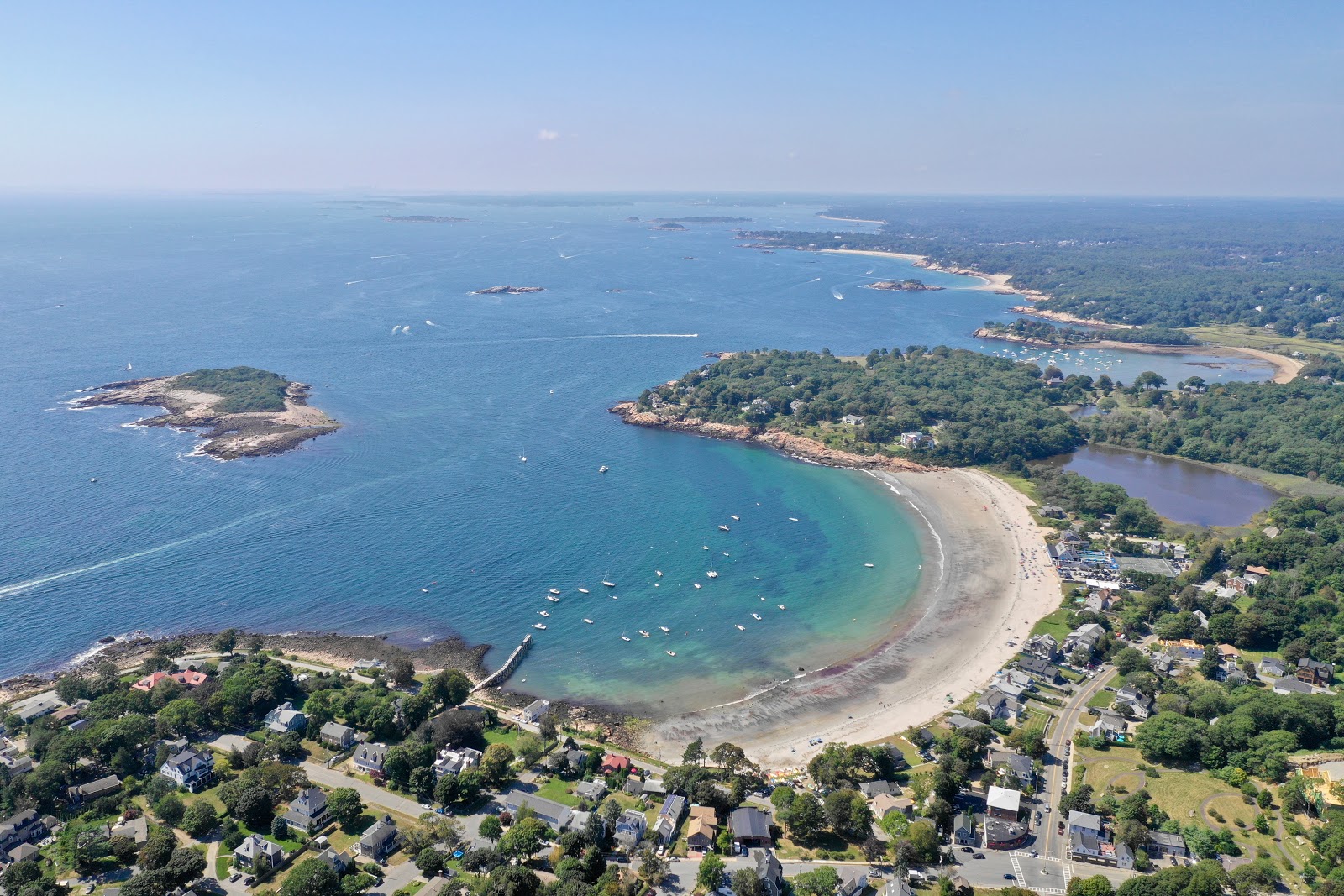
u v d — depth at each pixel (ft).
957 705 571.28
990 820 444.55
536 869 411.34
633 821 437.17
